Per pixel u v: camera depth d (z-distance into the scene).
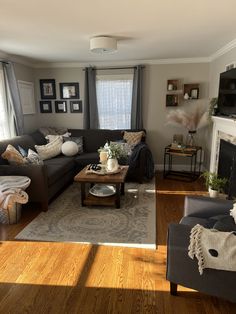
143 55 4.47
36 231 2.70
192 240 1.57
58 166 3.71
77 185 4.22
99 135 4.96
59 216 3.06
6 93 4.20
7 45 3.59
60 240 2.53
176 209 3.26
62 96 5.36
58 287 1.90
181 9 2.28
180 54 4.43
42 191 3.12
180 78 4.92
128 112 5.21
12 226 2.82
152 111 5.15
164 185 4.23
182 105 5.02
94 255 2.29
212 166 4.08
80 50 3.96
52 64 5.22
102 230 2.72
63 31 2.92
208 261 1.51
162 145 5.25
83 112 5.34
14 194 2.72
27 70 5.04
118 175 3.26
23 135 4.38
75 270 2.08
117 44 3.57
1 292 1.85
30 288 1.89
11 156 3.20
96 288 1.89
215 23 2.68
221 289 1.55
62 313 1.67
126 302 1.76
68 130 5.13
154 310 1.69
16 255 2.29
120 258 2.24
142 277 2.00
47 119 5.53
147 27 2.80
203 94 4.91
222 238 1.53
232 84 3.01
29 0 2.04
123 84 5.11
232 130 3.17
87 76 5.09
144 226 2.80
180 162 5.23
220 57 4.11
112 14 2.39
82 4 2.14
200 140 5.06
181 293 1.84
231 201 2.08
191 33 3.05
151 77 5.01
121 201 3.51
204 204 2.10
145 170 4.34
